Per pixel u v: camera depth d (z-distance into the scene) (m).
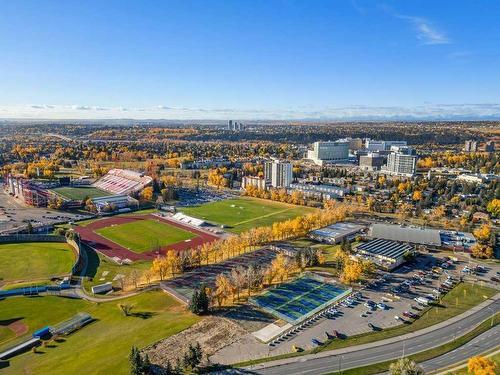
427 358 127.12
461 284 184.75
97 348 131.25
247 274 175.75
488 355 128.38
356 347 132.50
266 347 131.62
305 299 167.25
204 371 118.56
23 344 135.88
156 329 142.88
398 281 187.25
